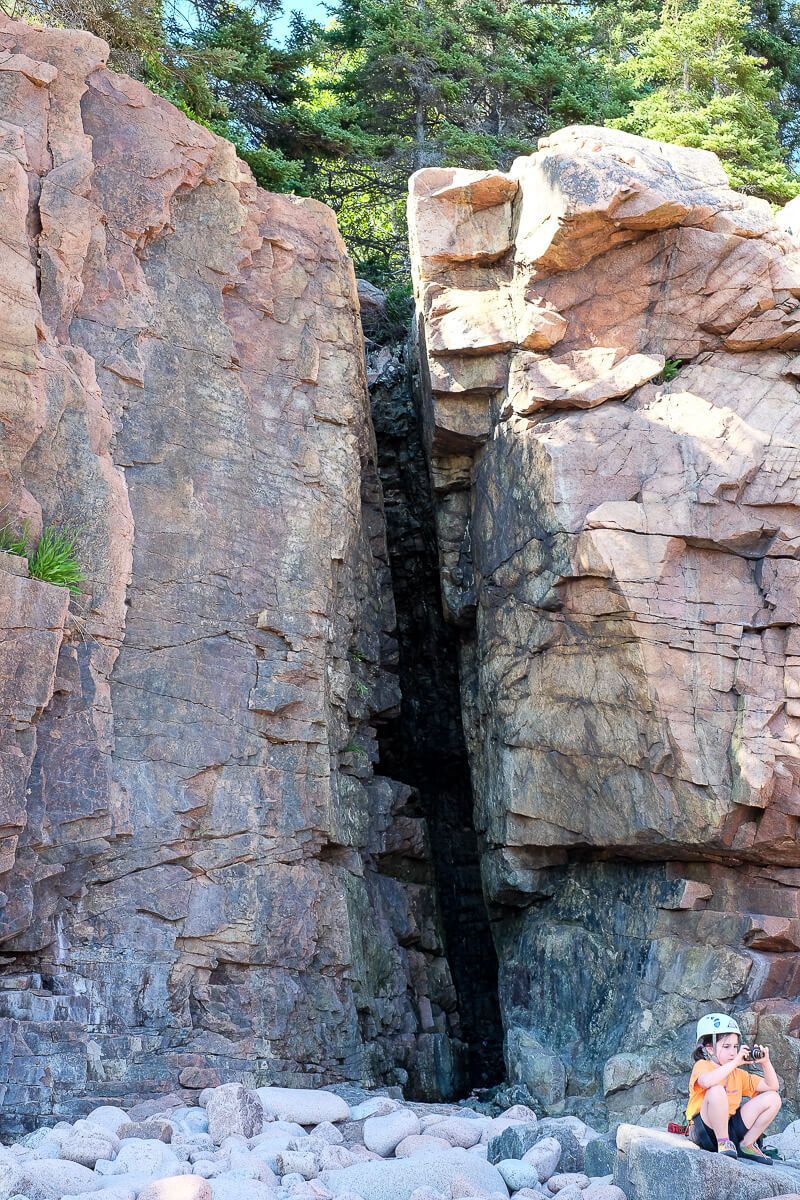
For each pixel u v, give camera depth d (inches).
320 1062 497.7
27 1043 406.3
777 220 586.2
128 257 521.7
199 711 498.6
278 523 550.0
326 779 535.5
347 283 626.8
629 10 1136.2
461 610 629.0
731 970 490.9
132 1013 445.1
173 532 509.7
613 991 532.1
